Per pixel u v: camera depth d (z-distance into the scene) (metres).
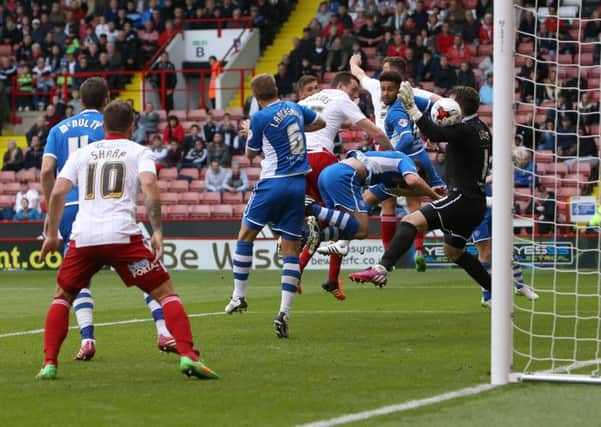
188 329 19.67
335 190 28.61
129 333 27.81
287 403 17.36
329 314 32.47
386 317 31.22
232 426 15.66
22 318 33.69
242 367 21.27
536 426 15.55
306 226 28.33
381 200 32.50
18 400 17.88
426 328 28.08
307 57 70.38
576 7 66.88
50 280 53.66
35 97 78.62
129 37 77.25
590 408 16.81
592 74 64.00
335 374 20.30
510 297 19.09
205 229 60.09
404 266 57.12
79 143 23.09
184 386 19.08
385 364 21.53
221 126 67.81
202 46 78.38
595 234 52.78
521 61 64.50
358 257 57.09
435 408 16.83
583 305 34.34
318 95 31.09
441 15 72.31
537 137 60.72
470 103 25.97
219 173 65.19
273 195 26.28
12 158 70.44
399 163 28.44
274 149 26.25
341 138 66.12
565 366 21.27
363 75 34.47
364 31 71.25
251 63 78.31
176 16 78.88
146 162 19.45
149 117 71.00
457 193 26.03
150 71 73.88
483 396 17.81
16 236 62.34
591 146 60.16
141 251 19.44
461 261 29.77
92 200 19.56
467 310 33.38
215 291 44.72
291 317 31.47
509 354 19.14
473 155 25.83
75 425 15.86
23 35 80.50
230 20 77.69
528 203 54.97
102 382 19.64
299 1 80.88
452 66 67.06
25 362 22.52
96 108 23.64
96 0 82.06
